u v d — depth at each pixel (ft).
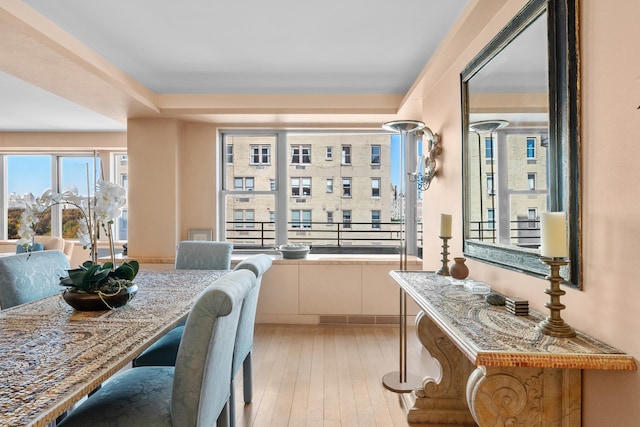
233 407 5.80
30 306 5.61
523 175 4.98
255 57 8.71
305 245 13.16
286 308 12.11
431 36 7.67
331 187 50.21
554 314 3.87
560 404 3.70
